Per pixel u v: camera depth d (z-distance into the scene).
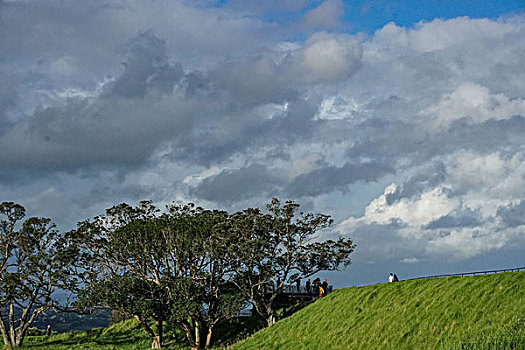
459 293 42.72
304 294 87.69
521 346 30.25
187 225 79.62
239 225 79.06
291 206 80.44
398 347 41.56
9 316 88.94
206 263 80.56
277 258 80.00
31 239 86.19
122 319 106.25
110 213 84.06
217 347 77.81
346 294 60.16
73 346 87.06
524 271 40.09
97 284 79.44
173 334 86.88
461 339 35.44
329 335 52.56
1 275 87.31
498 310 37.12
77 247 83.62
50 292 86.19
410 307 46.34
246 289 78.94
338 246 79.88
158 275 81.06
